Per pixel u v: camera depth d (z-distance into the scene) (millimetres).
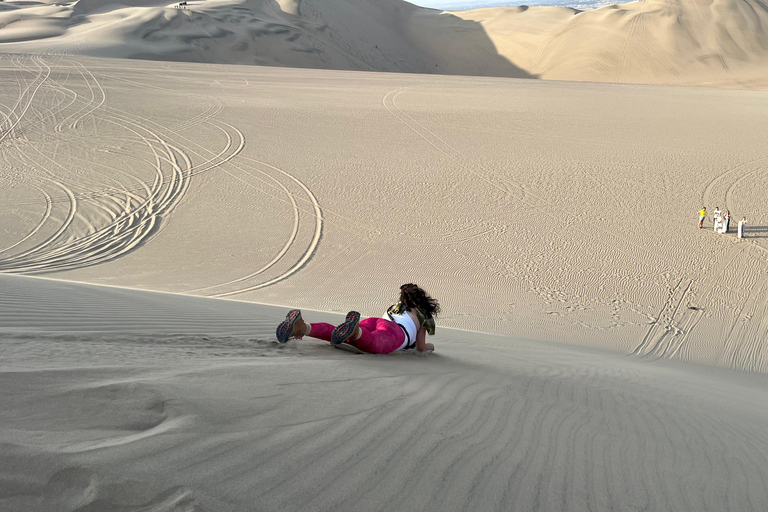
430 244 19688
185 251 18688
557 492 2506
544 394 4480
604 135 32656
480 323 13852
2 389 2164
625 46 87500
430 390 3703
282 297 15039
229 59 77812
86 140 28734
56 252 18047
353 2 111812
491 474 2531
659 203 23391
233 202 22688
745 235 20594
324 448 2379
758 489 3088
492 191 24344
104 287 8766
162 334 4801
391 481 2244
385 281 16844
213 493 1781
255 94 40375
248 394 2775
